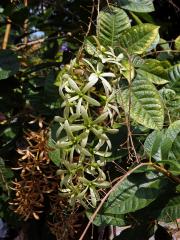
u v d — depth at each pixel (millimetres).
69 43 853
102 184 461
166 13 841
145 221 509
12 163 683
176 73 542
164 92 522
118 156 493
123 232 521
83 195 459
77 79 468
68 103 451
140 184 468
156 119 468
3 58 652
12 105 696
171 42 693
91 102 448
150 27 520
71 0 785
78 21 761
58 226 588
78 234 638
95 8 677
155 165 457
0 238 762
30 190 594
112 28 531
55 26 829
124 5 603
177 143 474
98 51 486
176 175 469
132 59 504
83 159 458
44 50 1007
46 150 572
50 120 637
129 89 465
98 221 486
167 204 476
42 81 716
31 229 696
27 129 652
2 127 689
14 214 677
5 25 829
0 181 627
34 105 658
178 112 517
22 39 867
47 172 591
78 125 448
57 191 597
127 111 466
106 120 492
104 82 452
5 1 757
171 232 579
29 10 769
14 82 704
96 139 470
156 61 513
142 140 508
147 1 610
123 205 461
